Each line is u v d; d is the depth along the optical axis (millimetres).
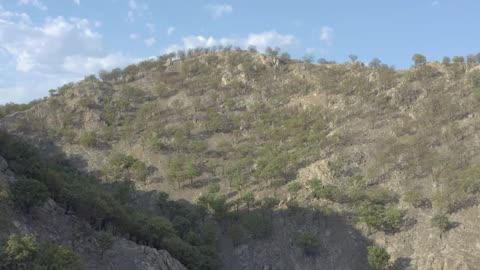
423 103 124500
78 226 72250
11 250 48312
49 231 66062
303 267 90562
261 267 92500
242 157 126188
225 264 94000
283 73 167375
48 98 161750
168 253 76812
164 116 148875
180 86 165750
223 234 101312
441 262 82250
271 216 102000
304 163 115125
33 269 48062
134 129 142875
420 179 101750
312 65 169375
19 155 82562
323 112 136375
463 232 86938
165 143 135625
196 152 130125
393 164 106688
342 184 104125
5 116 150750
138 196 115312
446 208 92625
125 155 126250
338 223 96438
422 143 109812
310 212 99500
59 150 133625
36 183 67375
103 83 169125
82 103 151500
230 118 145875
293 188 105375
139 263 68250
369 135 120062
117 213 81188
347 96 140000
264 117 141500
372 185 103000
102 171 122938
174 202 107812
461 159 102188
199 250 89250
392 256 87250
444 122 115188
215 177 120812
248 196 103688
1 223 58938
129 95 159750
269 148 125312
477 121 112812
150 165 127000
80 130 143500
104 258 67000
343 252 91000
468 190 94000
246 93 158250
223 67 174250
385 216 91750
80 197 76125
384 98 133125
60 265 49625
